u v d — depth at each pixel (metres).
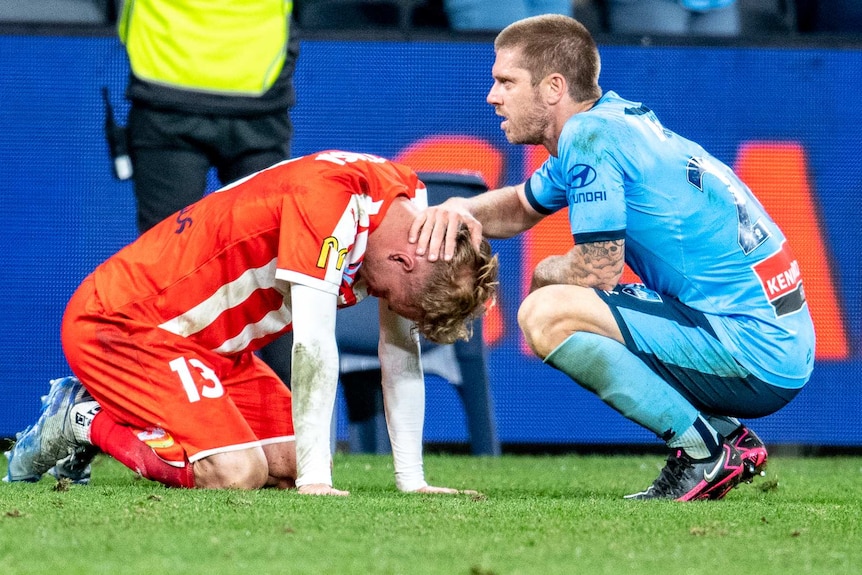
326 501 9.22
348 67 19.80
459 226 9.71
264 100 15.69
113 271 10.80
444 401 19.31
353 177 9.77
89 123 19.38
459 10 20.31
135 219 19.41
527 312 10.70
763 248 10.80
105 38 19.39
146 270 10.61
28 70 19.33
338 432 19.67
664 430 10.72
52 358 19.30
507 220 12.50
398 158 19.84
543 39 11.09
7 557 6.71
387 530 7.82
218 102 15.42
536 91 11.14
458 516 8.60
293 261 9.60
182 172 15.50
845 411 19.75
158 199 15.51
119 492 9.98
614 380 10.64
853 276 19.81
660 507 9.62
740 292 10.74
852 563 7.02
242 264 10.30
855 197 19.88
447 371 18.09
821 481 14.24
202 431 10.41
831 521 8.95
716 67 19.88
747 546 7.57
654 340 10.58
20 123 19.33
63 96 19.38
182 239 10.55
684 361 10.67
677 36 19.86
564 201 12.27
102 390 10.73
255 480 10.57
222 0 15.36
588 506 9.57
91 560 6.63
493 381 19.56
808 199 19.86
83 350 10.73
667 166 10.66
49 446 11.30
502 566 6.59
